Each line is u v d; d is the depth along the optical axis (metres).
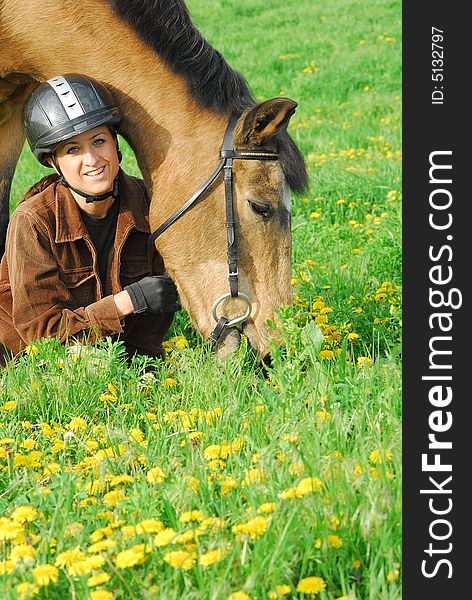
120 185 5.14
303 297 6.58
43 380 4.51
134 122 4.98
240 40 24.08
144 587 2.65
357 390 4.09
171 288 5.05
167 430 3.98
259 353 4.73
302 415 3.86
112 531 2.94
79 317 5.02
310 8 26.89
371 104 17.31
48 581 2.61
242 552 2.72
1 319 5.32
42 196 5.07
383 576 2.68
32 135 4.81
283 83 19.83
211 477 3.37
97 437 4.02
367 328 5.82
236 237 4.68
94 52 4.99
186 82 4.86
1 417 4.34
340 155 13.33
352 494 3.01
